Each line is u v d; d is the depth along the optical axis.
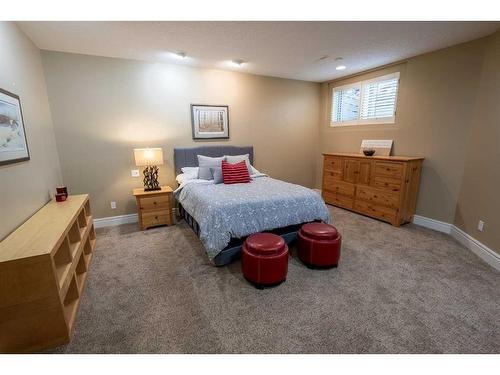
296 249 2.80
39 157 2.63
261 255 2.06
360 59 3.56
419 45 3.04
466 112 3.01
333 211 4.25
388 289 2.10
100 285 2.18
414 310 1.85
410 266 2.46
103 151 3.51
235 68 4.00
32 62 2.71
